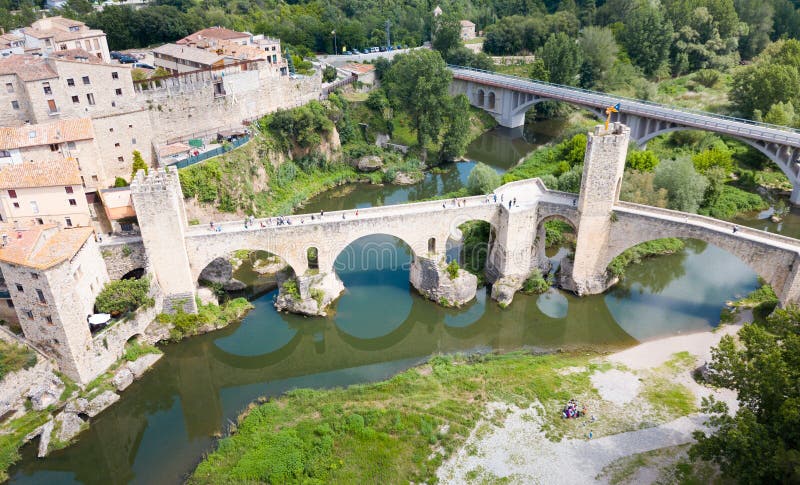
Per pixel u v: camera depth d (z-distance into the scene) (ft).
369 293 221.46
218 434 155.94
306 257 205.36
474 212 213.25
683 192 248.52
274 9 552.41
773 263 182.60
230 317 204.23
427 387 166.30
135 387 176.76
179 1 521.65
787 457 106.83
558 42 435.94
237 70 316.19
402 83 348.79
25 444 154.10
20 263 153.89
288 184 316.60
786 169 289.53
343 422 151.02
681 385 163.73
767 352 124.77
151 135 270.87
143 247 200.54
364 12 581.53
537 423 150.20
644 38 467.93
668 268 235.40
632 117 343.26
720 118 322.75
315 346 197.77
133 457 150.61
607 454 139.95
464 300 213.66
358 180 341.21
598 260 212.84
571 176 259.60
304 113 322.34
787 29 520.01
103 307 180.14
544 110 453.58
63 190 196.85
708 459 120.57
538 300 216.13
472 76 444.14
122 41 425.69
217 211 270.87
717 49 478.59
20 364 158.61
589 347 189.16
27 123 247.50
